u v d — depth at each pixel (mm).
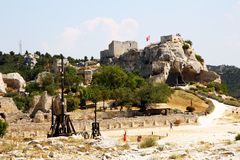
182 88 199250
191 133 98000
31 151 44969
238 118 138875
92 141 53438
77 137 57875
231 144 49844
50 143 50500
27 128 105875
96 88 160375
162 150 47688
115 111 138000
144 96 145625
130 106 147500
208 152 42344
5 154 43344
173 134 98125
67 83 180750
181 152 42938
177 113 136500
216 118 137875
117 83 176250
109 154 42938
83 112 134500
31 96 158125
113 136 97125
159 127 119312
